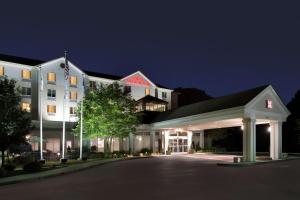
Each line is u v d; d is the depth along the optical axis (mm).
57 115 52719
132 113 48938
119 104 47406
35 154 41031
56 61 53344
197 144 63656
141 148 56656
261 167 28625
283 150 53750
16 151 43438
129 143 54938
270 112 36594
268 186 16781
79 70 55844
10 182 19078
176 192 14891
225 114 36750
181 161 37281
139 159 43156
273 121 38375
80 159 40000
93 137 46469
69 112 53875
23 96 50719
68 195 14406
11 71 49875
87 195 14328
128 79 61469
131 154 50062
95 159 42312
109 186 17250
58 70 53469
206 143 66000
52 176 22578
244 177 20922
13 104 30703
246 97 35812
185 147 58344
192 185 17219
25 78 51344
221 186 16797
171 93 69000
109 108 46000
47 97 51875
